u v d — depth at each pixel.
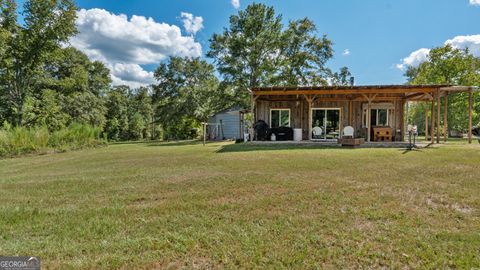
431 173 5.03
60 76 24.42
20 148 12.18
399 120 13.66
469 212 2.98
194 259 2.12
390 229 2.57
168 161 7.73
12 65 18.17
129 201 3.73
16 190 4.52
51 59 19.73
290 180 4.71
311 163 6.53
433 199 3.45
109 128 33.75
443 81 18.78
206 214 3.11
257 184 4.47
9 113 18.83
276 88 12.30
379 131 12.84
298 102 14.57
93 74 31.31
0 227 2.81
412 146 10.26
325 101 14.32
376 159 7.00
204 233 2.59
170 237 2.52
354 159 7.07
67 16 18.78
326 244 2.31
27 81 19.48
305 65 20.66
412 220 2.78
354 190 3.96
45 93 20.34
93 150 14.01
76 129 16.08
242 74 20.58
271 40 20.89
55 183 5.02
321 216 2.95
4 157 11.39
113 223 2.89
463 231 2.49
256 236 2.50
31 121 19.38
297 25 21.83
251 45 20.44
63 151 13.55
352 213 3.02
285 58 21.69
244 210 3.21
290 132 14.06
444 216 2.88
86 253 2.24
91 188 4.54
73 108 24.09
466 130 20.22
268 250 2.22
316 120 14.54
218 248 2.29
